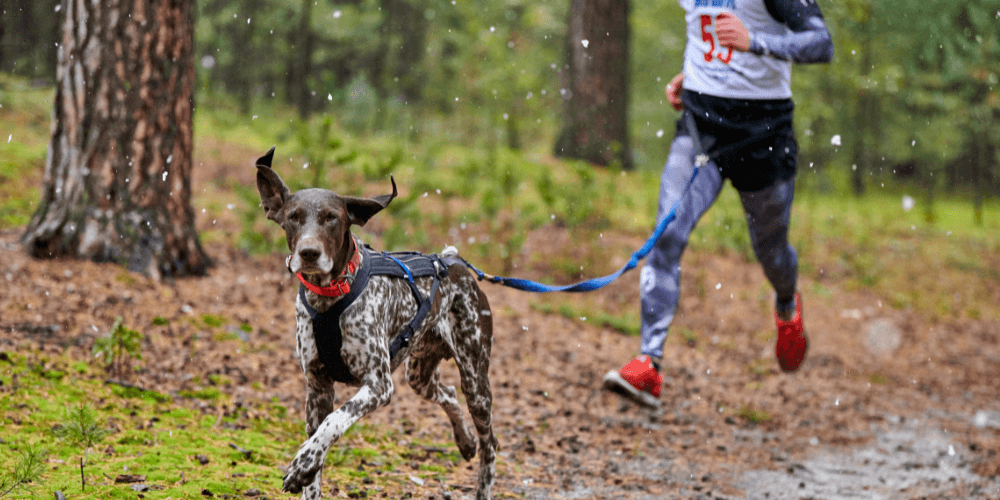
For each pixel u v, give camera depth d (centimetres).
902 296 1622
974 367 1231
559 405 829
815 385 1047
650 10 3328
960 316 1555
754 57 598
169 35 934
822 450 794
